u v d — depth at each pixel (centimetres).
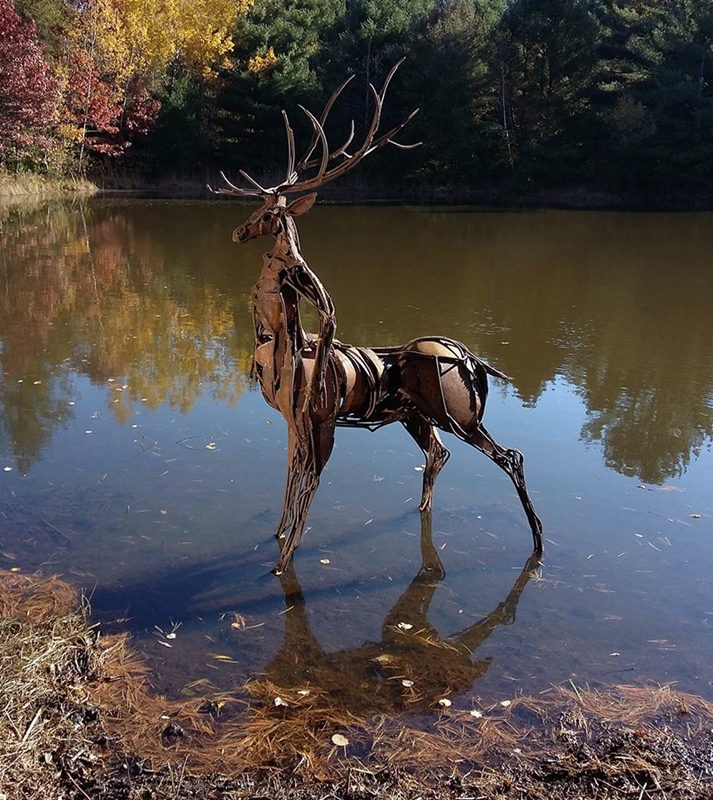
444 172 3716
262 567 473
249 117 3656
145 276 1392
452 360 458
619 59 3641
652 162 3309
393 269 1514
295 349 431
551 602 448
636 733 343
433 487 565
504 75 3588
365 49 3619
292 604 438
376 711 353
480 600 448
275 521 525
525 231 2227
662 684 379
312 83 3584
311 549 495
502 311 1168
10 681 351
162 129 3516
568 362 913
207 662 384
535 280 1441
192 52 3656
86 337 973
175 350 923
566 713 355
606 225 2422
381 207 2950
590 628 424
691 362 926
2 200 2669
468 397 466
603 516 550
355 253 1720
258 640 404
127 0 3431
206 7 3672
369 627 420
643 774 318
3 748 312
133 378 815
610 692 371
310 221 2386
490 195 3603
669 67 3284
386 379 464
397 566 480
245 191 412
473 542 510
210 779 308
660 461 643
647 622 431
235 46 3719
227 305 1167
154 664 380
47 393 764
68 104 3169
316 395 429
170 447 638
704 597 455
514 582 468
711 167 3234
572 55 3478
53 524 510
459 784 310
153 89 3497
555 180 3553
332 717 347
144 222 2225
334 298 1219
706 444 680
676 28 3209
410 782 310
